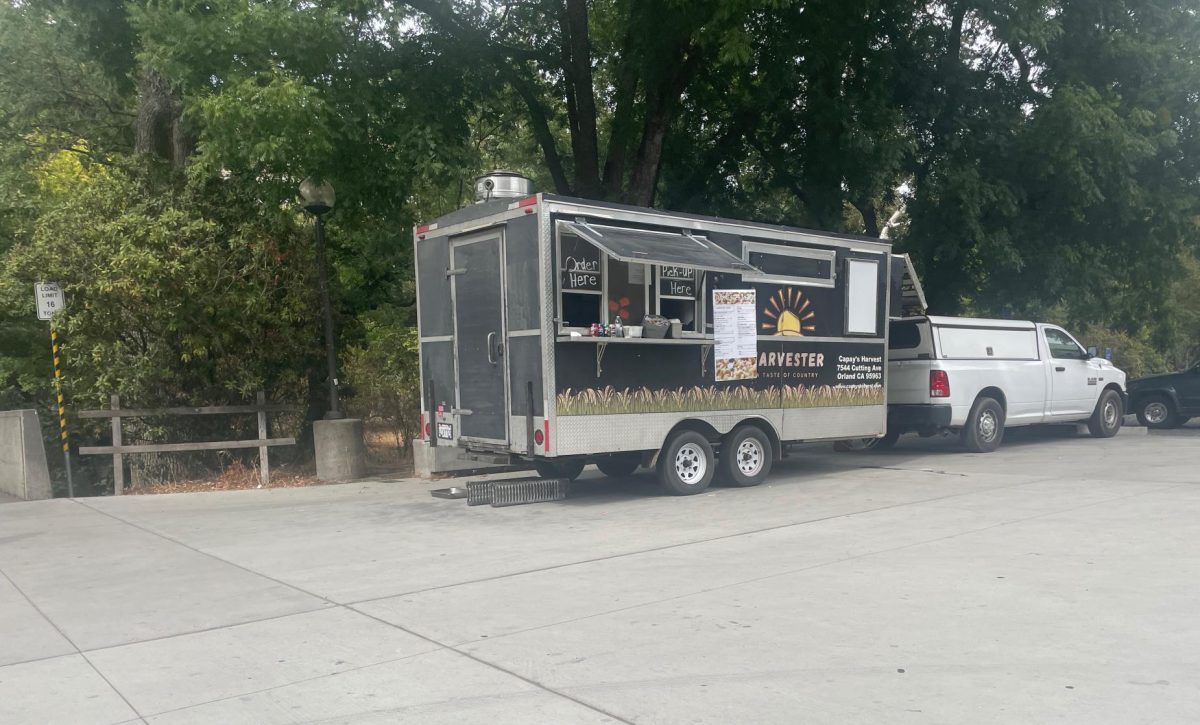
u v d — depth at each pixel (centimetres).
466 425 1053
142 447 1244
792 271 1147
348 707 439
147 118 1475
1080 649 480
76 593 682
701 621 552
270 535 896
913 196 1783
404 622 575
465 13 1496
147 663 515
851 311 1209
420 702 441
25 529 965
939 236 1695
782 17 1524
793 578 649
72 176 1773
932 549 729
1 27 1619
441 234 1074
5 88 1709
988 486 1066
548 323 934
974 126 1678
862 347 1230
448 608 604
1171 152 1766
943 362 1371
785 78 1559
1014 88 1783
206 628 579
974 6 1638
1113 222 1772
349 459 1330
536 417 949
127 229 1200
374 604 622
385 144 1362
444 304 1076
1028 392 1495
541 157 2153
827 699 424
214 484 1295
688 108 1762
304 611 611
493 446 1012
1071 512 872
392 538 862
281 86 1120
